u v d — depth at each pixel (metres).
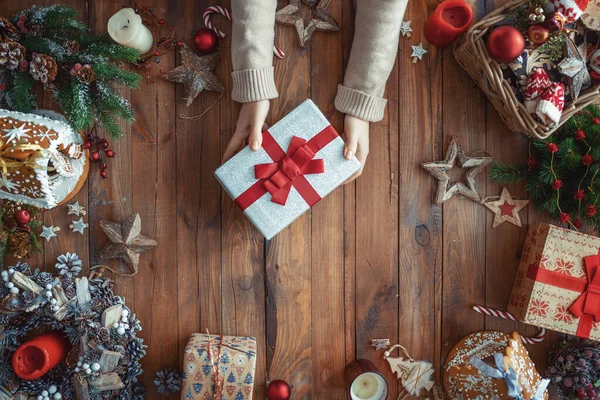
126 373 1.35
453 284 1.44
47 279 1.35
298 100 1.41
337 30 1.40
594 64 1.31
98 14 1.38
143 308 1.41
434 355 1.44
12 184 1.23
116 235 1.37
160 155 1.40
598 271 1.33
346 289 1.43
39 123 1.24
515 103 1.30
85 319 1.33
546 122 1.29
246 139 1.38
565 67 1.29
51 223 1.39
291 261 1.42
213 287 1.41
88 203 1.40
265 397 1.42
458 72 1.43
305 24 1.40
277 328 1.42
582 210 1.36
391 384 1.44
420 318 1.44
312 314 1.43
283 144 1.28
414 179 1.43
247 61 1.27
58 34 1.31
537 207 1.43
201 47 1.36
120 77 1.30
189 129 1.40
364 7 1.26
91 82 1.30
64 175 1.28
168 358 1.41
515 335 1.36
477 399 1.33
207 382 1.32
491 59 1.30
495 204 1.42
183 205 1.41
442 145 1.43
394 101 1.42
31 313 1.35
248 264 1.42
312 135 1.29
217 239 1.41
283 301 1.42
